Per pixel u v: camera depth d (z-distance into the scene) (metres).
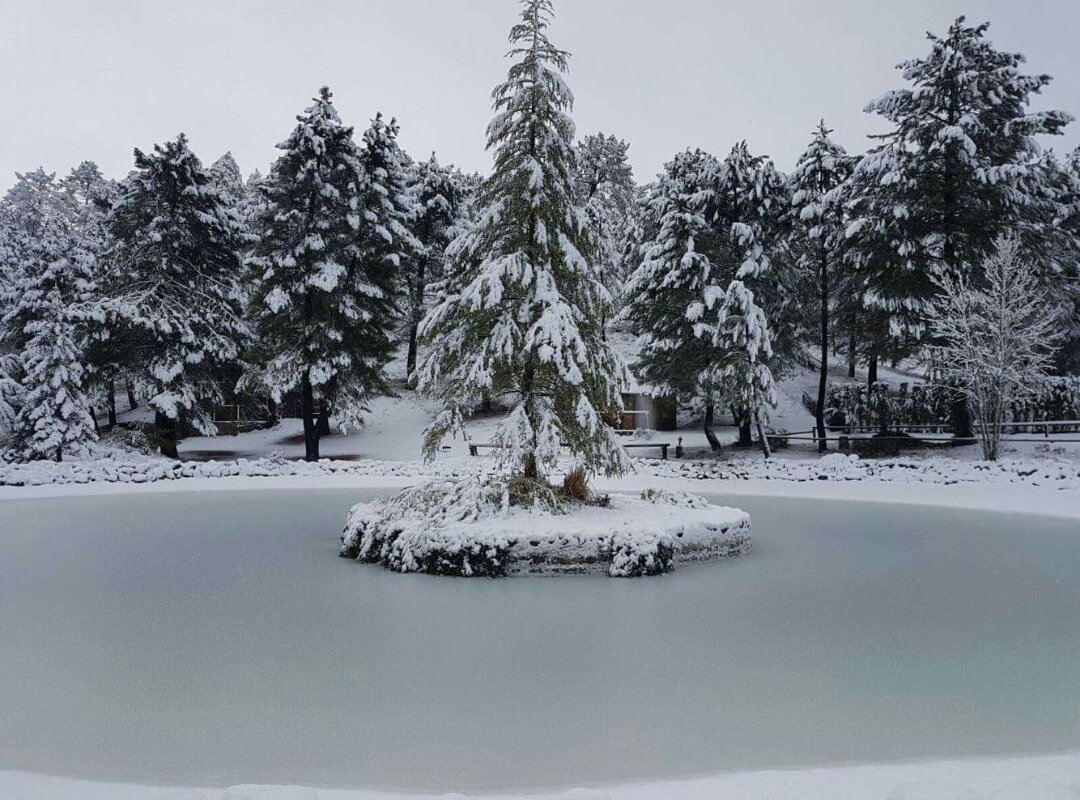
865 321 31.03
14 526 16.00
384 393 36.66
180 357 33.28
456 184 46.94
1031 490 20.59
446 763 4.54
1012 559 12.17
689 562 11.88
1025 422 29.53
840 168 31.84
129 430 34.03
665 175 43.31
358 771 4.42
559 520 11.81
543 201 13.56
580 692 5.89
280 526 16.03
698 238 32.25
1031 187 26.88
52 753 4.69
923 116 28.31
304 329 32.00
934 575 10.88
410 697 5.77
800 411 42.12
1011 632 7.73
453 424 13.32
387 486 25.62
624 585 10.30
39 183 78.19
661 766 4.49
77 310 31.33
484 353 12.98
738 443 34.03
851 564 11.81
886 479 23.67
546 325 12.50
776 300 32.91
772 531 15.42
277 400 31.86
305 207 32.78
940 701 5.69
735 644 7.30
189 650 7.04
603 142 70.56
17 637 7.48
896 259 28.80
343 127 33.34
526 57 14.02
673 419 42.41
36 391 29.77
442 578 10.79
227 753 4.70
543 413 13.12
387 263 35.31
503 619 8.33
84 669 6.46
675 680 6.20
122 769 4.43
